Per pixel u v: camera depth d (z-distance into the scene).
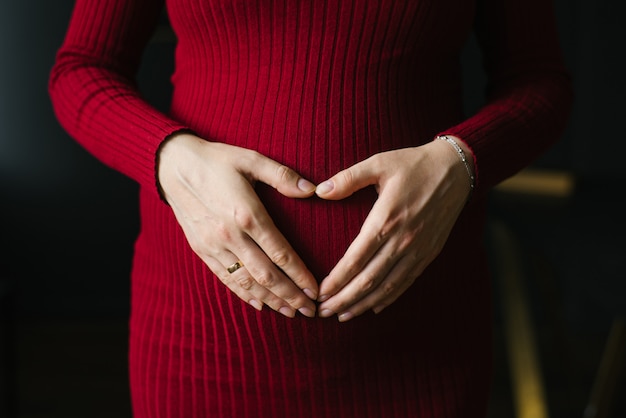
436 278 0.86
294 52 0.81
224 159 0.78
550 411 2.15
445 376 0.88
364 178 0.77
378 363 0.85
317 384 0.85
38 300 2.78
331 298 0.79
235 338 0.84
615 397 2.10
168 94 2.57
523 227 1.93
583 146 2.64
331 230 0.80
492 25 0.96
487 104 0.95
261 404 0.86
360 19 0.80
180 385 0.88
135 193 2.72
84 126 0.88
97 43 0.91
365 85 0.81
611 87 2.59
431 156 0.79
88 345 2.61
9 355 1.96
